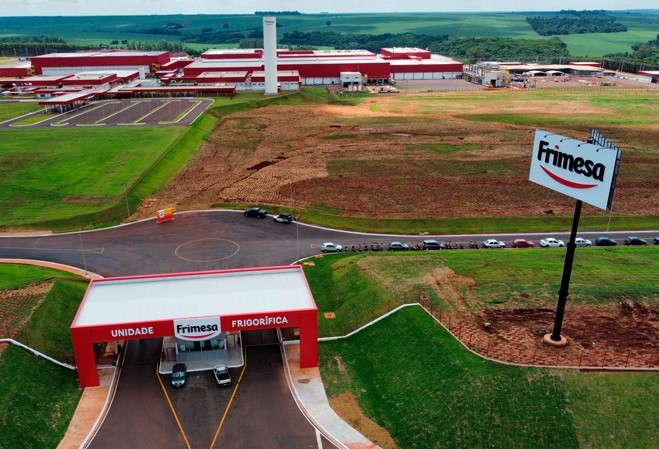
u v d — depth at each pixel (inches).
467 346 2112.5
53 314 2426.2
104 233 3440.0
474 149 5423.2
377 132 6141.7
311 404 1979.6
